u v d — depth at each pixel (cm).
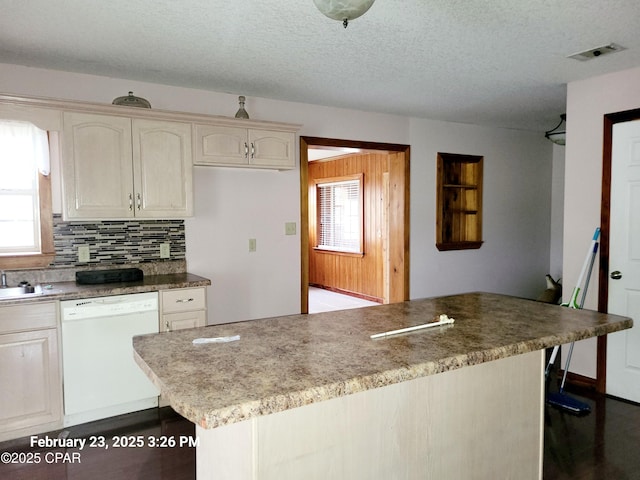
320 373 137
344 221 817
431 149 510
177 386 127
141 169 318
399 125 486
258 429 135
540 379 209
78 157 297
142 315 309
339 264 827
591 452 270
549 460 261
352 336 182
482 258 559
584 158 366
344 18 158
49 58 298
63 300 284
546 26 252
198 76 339
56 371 285
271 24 247
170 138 326
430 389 173
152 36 262
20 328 273
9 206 321
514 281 589
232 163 350
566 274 383
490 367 191
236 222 396
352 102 424
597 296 361
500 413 195
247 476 138
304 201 429
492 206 564
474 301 259
